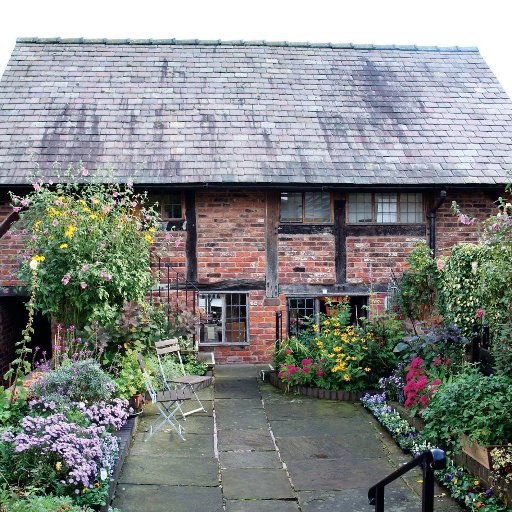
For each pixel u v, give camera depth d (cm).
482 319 722
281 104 1205
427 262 957
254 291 1093
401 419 707
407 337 782
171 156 1073
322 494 534
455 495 511
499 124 1202
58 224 773
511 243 598
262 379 964
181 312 949
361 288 1103
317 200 1102
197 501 513
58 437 464
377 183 1042
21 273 782
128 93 1202
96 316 764
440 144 1144
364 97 1243
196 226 1083
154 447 635
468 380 562
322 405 811
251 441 670
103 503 458
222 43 1345
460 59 1373
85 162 1048
